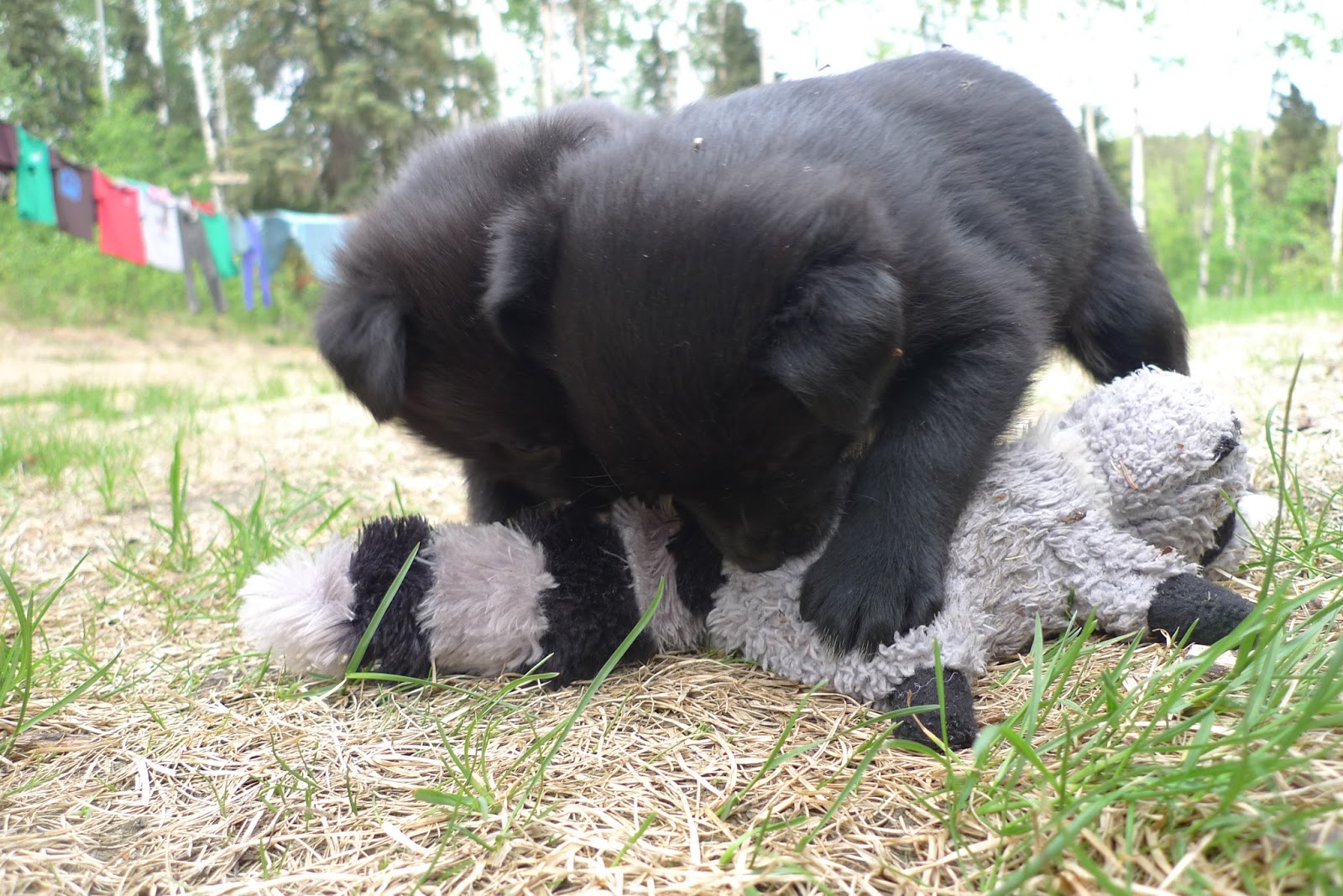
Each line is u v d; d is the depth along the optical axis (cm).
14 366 257
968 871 24
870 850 26
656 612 39
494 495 49
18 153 220
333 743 34
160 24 631
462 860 26
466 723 35
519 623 38
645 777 30
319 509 66
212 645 44
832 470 39
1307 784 24
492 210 42
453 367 43
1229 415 40
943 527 37
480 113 437
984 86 50
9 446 90
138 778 32
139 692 39
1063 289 51
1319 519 45
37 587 42
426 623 38
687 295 34
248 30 390
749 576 39
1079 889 22
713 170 36
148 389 169
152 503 76
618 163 38
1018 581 37
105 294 361
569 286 36
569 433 42
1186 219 819
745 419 35
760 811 28
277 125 401
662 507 40
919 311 38
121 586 53
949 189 44
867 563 36
